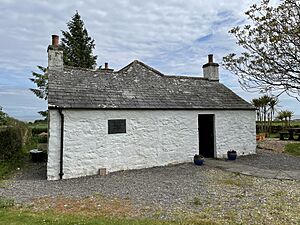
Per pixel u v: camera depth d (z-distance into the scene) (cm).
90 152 1089
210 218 571
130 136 1191
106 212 620
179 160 1323
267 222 545
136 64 1605
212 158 1459
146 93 1353
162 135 1281
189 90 1552
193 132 1381
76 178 1026
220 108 1465
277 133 2952
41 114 2928
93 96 1171
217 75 1797
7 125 1670
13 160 1342
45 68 2683
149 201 707
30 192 809
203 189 827
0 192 805
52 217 561
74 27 3198
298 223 538
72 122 1062
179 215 592
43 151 1536
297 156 1502
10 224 510
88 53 3234
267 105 2795
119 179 991
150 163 1236
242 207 646
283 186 852
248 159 1419
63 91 1131
